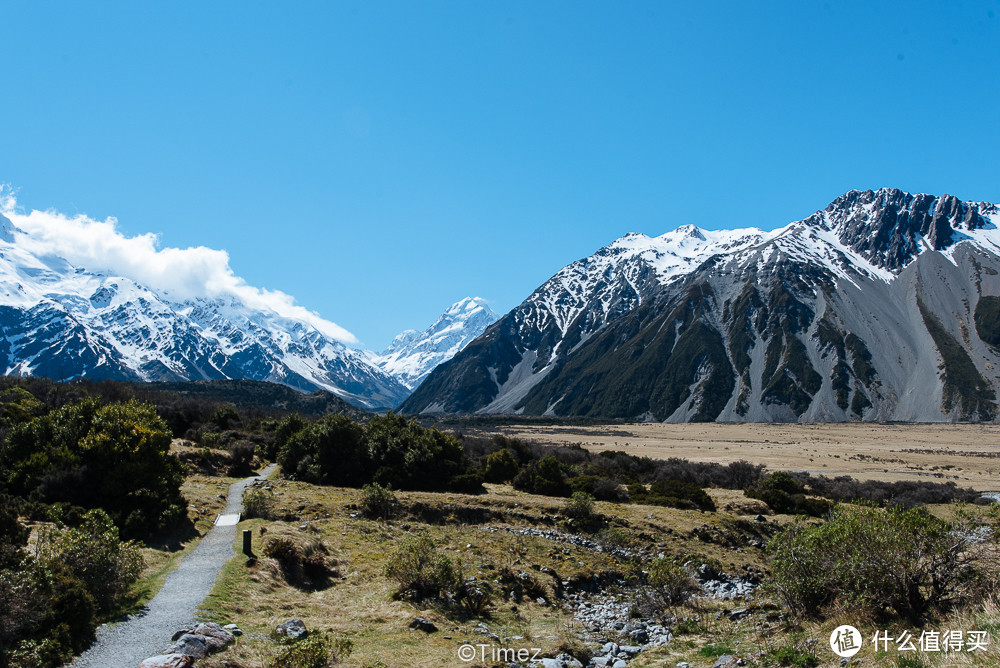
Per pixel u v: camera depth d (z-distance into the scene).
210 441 60.16
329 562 26.84
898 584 16.75
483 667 16.95
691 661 17.81
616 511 45.59
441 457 56.69
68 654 14.84
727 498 55.81
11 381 68.50
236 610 19.48
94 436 31.73
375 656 16.91
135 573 19.69
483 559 31.09
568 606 27.41
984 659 11.95
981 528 18.11
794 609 20.05
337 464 53.81
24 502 28.17
